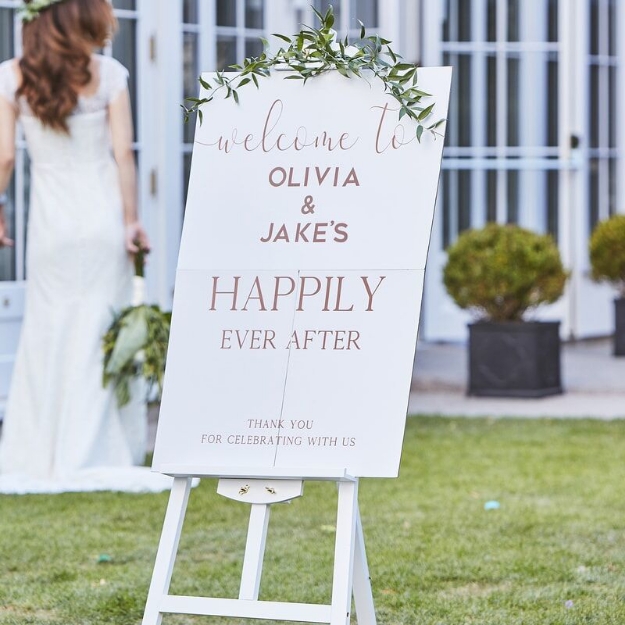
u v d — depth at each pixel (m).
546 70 13.92
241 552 5.98
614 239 12.98
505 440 8.75
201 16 10.96
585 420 9.54
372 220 4.20
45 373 7.48
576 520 6.50
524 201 13.93
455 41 13.60
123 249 7.58
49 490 7.22
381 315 4.13
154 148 10.73
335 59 4.30
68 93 7.31
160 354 7.51
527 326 10.66
